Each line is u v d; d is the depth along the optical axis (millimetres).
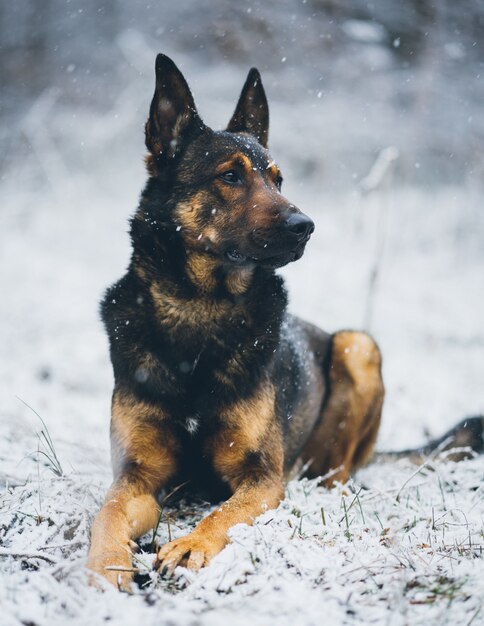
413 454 5793
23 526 3725
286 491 4773
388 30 18953
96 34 21547
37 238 16547
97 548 3418
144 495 4141
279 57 19609
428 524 3848
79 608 2852
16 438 5387
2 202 18062
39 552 3381
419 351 10195
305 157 20172
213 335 4418
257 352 4461
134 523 3799
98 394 8031
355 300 12812
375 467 5906
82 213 18219
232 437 4352
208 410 4324
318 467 5824
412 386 8453
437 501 4465
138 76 20500
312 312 11867
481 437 5754
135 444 4320
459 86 18516
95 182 19906
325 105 19000
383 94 18969
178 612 2777
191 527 4043
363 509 4223
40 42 21484
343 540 3602
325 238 16609
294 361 5207
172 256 4500
